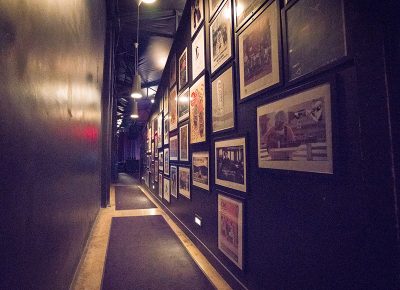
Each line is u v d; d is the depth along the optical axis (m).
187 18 4.22
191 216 4.07
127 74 11.53
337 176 1.29
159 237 4.32
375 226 1.09
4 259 0.98
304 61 1.55
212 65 3.04
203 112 3.34
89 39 3.50
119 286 2.66
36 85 1.34
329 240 1.37
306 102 1.52
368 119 1.13
